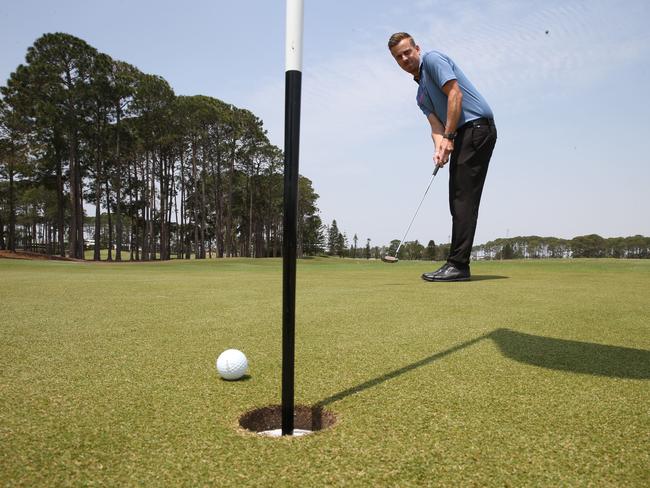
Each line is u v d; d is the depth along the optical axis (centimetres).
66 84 3134
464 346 246
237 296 488
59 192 3753
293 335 140
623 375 190
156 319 340
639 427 136
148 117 3631
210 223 5866
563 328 295
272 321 332
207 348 247
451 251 573
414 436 129
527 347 242
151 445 124
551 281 620
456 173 506
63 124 3108
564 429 134
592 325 304
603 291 496
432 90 461
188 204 5281
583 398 161
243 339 271
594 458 116
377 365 208
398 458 115
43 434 133
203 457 117
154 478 106
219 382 185
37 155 3434
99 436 131
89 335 283
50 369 205
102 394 169
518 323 312
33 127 3178
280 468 110
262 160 5069
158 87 3578
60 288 579
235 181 5238
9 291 539
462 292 490
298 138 139
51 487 103
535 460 114
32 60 2986
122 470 110
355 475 107
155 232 5244
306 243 7812
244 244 6306
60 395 168
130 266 1609
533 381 182
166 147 4166
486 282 598
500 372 195
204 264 2006
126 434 132
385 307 388
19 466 113
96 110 3306
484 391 170
